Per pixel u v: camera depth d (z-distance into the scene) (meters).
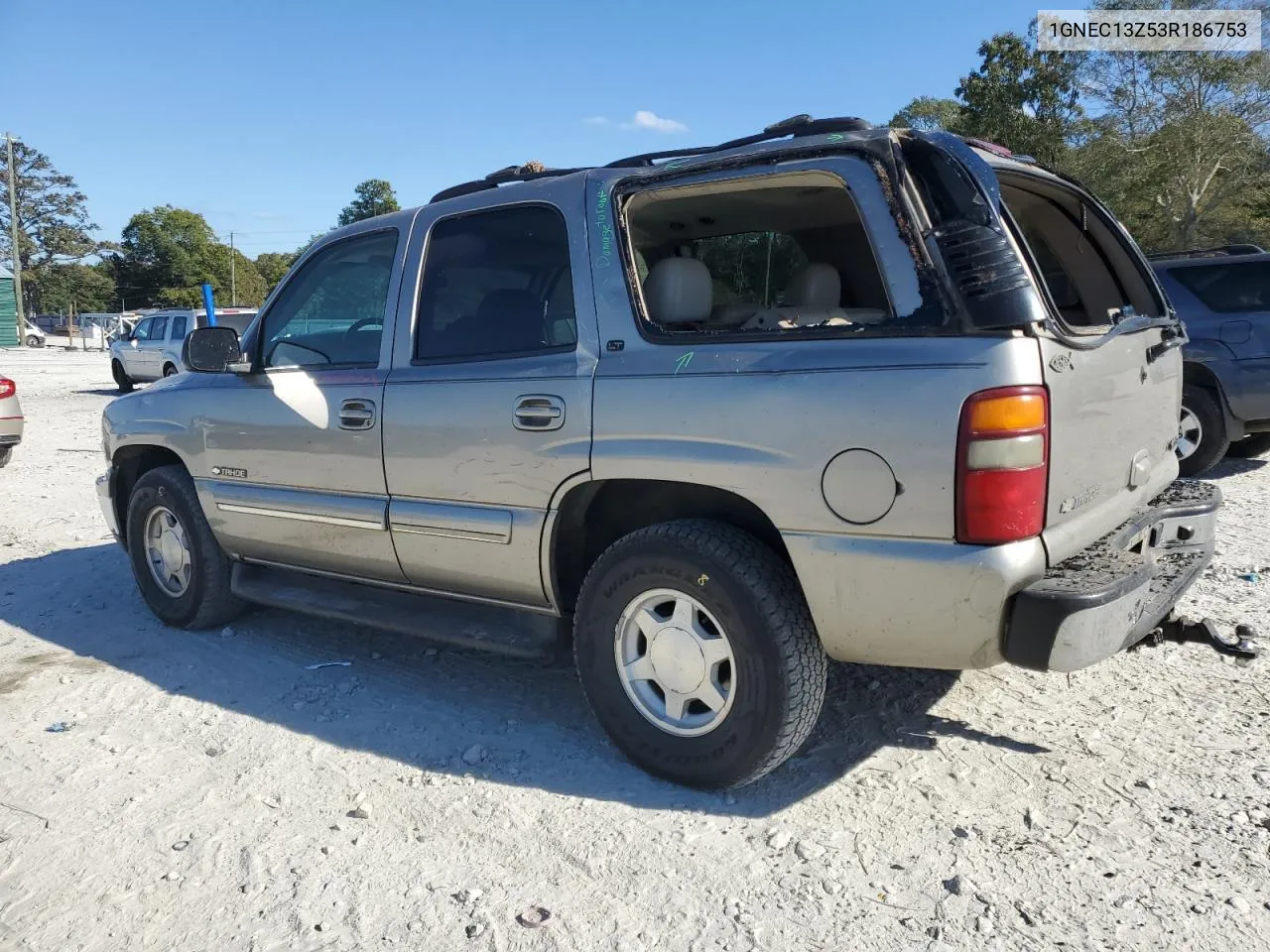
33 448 11.86
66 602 5.48
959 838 2.88
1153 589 3.27
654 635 3.21
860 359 2.75
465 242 3.74
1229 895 2.57
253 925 2.58
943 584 2.66
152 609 5.05
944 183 2.74
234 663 4.46
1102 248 3.99
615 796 3.18
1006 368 2.58
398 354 3.86
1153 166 33.66
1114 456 3.11
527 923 2.56
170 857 2.90
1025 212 3.94
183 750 3.59
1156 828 2.89
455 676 4.25
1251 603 4.81
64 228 88.06
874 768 3.30
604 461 3.19
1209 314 7.78
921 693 3.88
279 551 4.41
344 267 4.19
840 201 3.62
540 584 3.49
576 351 3.33
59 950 2.50
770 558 3.00
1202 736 3.46
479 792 3.23
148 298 92.38
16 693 4.14
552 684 4.14
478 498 3.55
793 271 4.22
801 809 3.07
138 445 5.03
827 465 2.79
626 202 3.36
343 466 3.98
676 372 3.07
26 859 2.90
